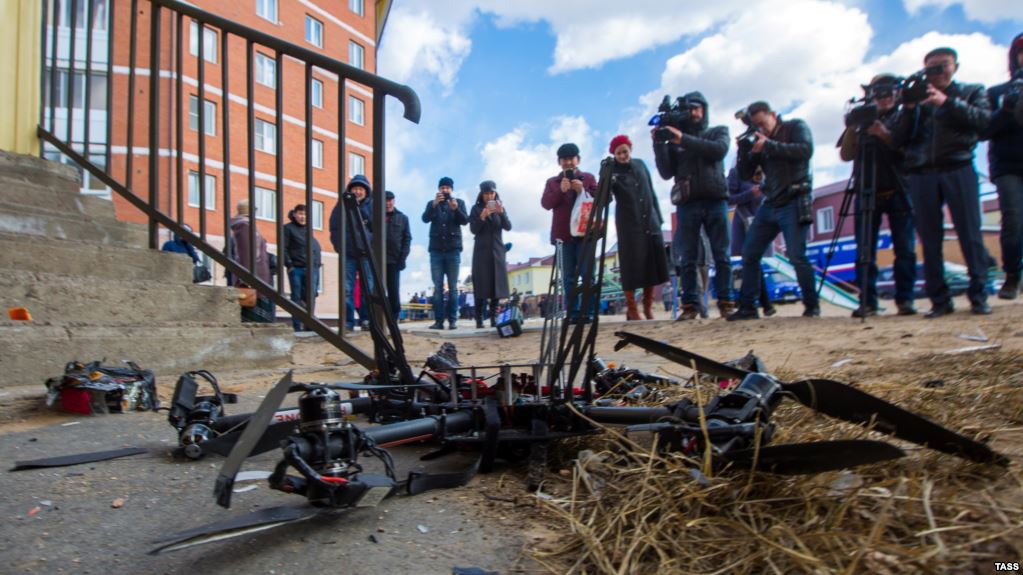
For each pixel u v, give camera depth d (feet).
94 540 5.10
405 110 12.30
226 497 4.07
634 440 7.10
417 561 4.59
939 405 8.26
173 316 15.83
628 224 23.02
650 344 7.04
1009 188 21.98
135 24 16.39
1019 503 4.67
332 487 4.40
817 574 3.81
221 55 14.19
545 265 266.57
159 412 10.81
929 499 4.61
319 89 118.01
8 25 18.30
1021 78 20.80
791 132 24.04
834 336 19.13
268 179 105.40
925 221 21.36
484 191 37.19
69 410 10.52
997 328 17.38
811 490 4.87
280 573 4.43
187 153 84.99
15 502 6.07
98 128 57.36
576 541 4.74
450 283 38.63
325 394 4.79
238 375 15.10
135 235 18.95
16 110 18.66
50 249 14.64
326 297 115.14
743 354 17.61
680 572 4.08
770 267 63.41
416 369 17.01
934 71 20.53
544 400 7.10
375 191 12.44
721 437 5.15
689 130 27.04
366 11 139.03
